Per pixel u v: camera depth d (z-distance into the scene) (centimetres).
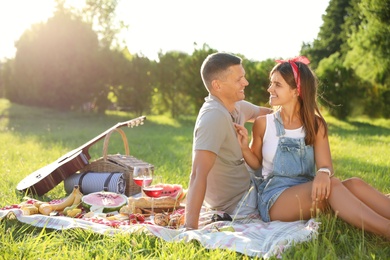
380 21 2219
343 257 362
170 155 1007
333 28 3803
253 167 466
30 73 2417
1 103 2745
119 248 373
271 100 441
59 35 2284
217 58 453
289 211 421
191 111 2208
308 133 435
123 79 2212
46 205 489
